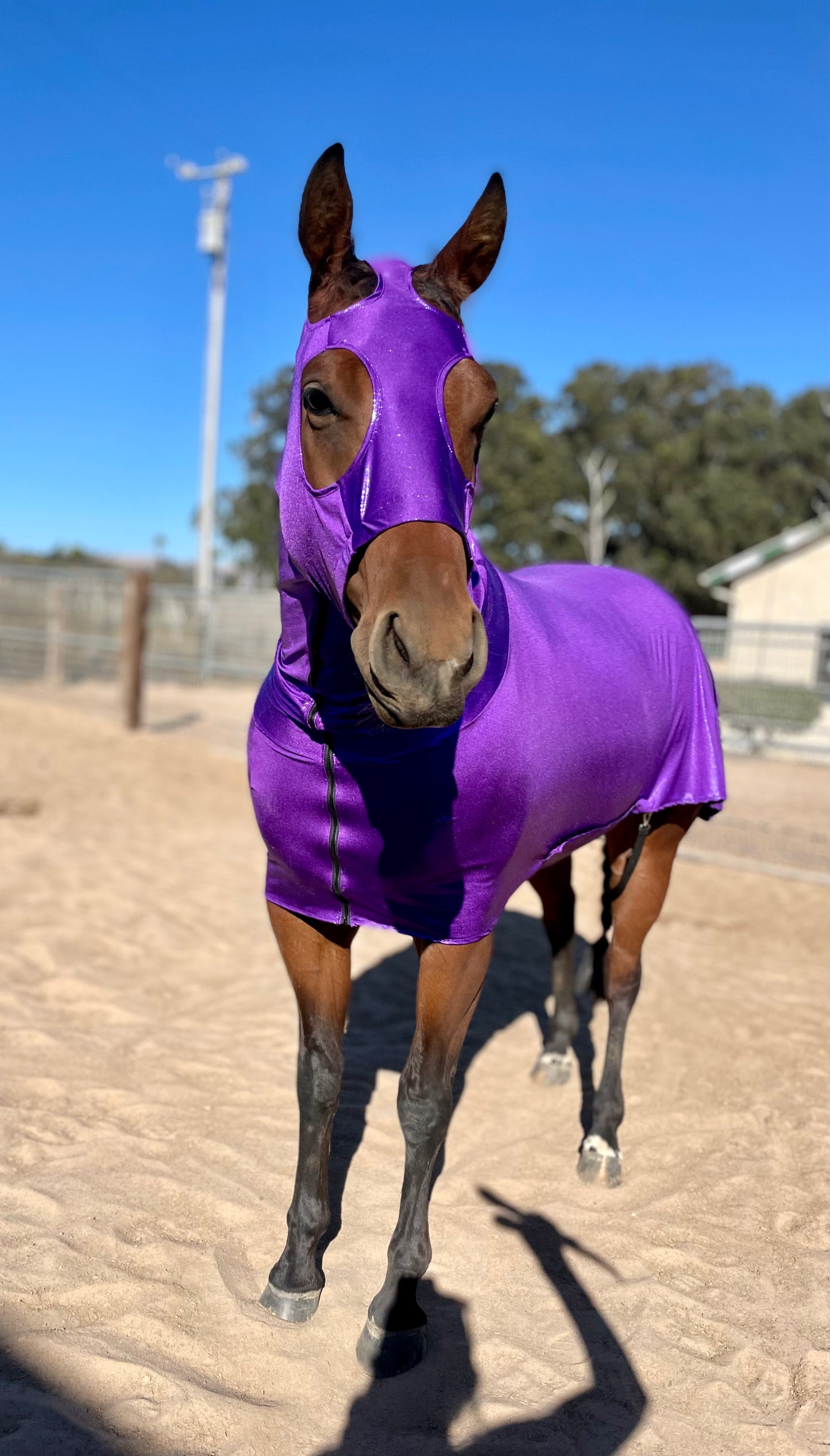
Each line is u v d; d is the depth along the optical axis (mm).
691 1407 2096
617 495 43469
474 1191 2893
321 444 1760
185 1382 2025
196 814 7727
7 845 6211
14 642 15055
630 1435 2006
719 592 18562
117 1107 3199
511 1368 2182
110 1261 2406
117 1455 1851
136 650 11305
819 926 5750
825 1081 3658
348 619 1779
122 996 4105
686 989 4586
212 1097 3307
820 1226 2785
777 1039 4016
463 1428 2008
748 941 5426
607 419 43875
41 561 37000
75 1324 2186
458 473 1677
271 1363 2135
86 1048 3602
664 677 3023
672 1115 3400
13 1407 1926
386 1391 2090
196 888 5707
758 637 9008
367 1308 2324
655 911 3125
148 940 4785
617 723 2578
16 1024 3744
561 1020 3652
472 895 2111
